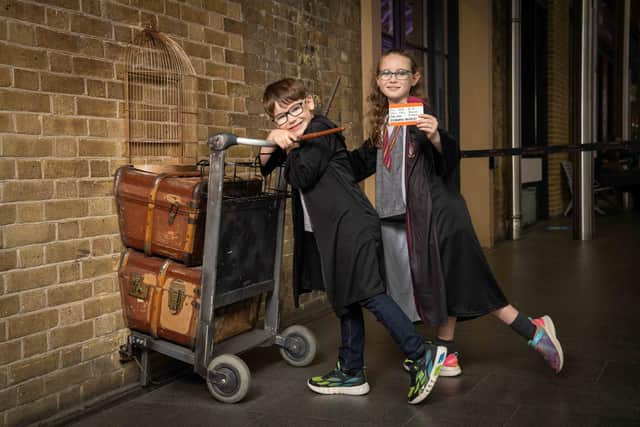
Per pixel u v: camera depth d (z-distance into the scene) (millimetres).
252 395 2857
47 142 2553
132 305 2885
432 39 6852
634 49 16312
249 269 2973
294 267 2848
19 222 2459
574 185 7863
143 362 2963
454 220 2756
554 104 10797
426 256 2719
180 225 2730
